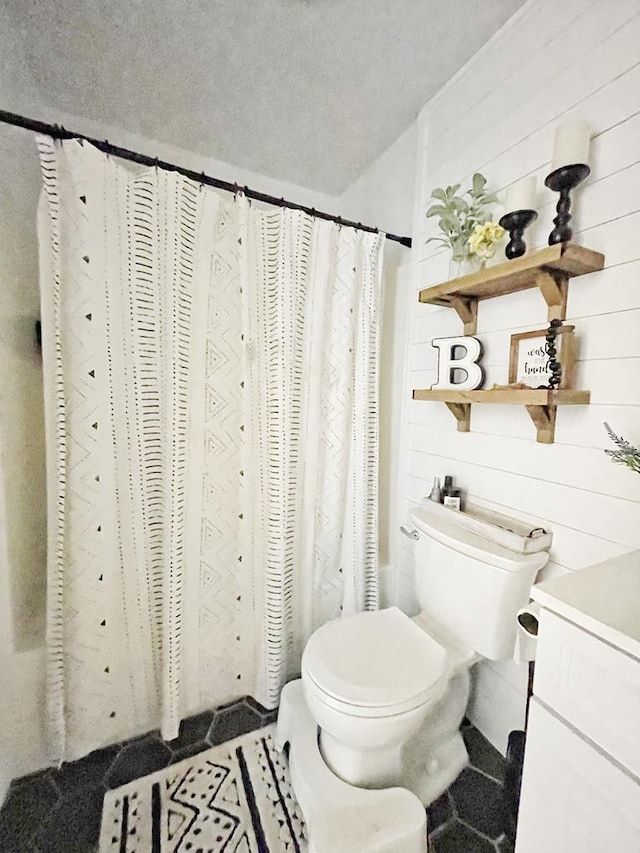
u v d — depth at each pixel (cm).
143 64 124
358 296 151
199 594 133
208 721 137
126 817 105
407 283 164
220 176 177
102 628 118
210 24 110
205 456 128
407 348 164
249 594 143
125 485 118
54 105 142
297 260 133
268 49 119
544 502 111
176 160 167
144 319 115
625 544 92
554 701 64
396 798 100
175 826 103
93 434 111
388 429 180
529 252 105
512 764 101
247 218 125
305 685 105
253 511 139
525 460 116
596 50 94
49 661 112
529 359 112
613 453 79
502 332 122
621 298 91
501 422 124
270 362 135
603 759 56
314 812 97
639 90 86
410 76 131
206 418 127
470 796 114
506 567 105
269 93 137
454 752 123
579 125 90
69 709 117
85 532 112
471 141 129
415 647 113
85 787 113
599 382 96
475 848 100
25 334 117
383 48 119
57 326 103
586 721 59
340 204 204
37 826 103
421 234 153
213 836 101
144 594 125
